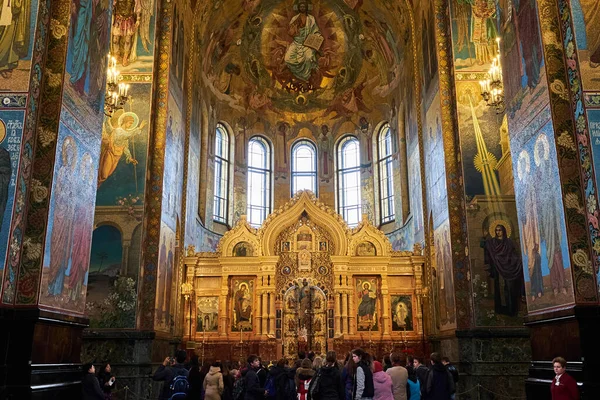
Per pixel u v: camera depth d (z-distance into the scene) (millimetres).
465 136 19297
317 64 35688
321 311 26172
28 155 9695
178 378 11055
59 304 10031
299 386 10742
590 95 10555
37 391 8945
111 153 18984
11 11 10195
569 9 10969
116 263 18000
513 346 17469
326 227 27047
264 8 34250
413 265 25812
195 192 27922
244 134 35281
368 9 32000
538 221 11375
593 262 9883
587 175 10258
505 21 13430
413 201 27703
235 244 26578
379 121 34156
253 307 25781
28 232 9477
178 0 22859
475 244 18328
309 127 36125
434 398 10133
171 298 21344
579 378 9570
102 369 12609
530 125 11742
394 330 25406
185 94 24797
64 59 10375
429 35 22891
